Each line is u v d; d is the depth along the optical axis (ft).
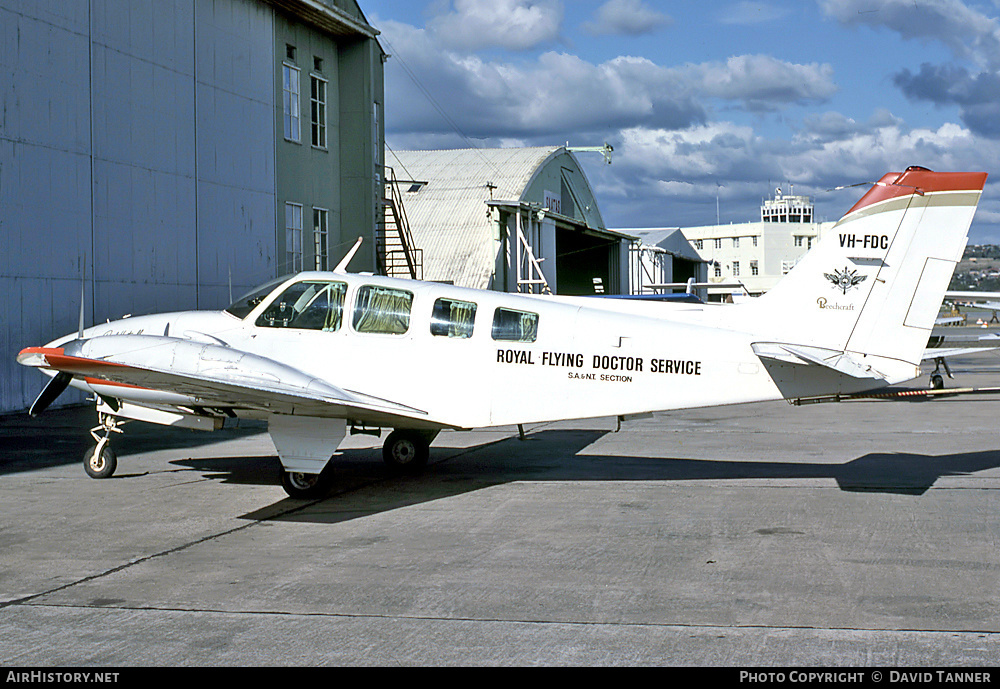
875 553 20.35
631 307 30.55
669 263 203.72
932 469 32.53
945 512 24.73
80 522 24.34
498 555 20.53
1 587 18.20
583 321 28.50
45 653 14.44
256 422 49.44
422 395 28.73
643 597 17.25
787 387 27.63
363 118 84.28
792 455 36.63
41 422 47.98
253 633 15.37
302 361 29.22
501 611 16.48
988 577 18.35
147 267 60.64
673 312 29.81
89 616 16.31
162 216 62.03
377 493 28.50
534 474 32.07
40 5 51.88
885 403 63.36
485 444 40.73
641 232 207.72
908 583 18.01
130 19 58.95
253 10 71.77
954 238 26.89
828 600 16.93
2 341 49.75
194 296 65.21
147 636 15.24
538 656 14.21
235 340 29.53
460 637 15.12
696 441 41.68
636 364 28.09
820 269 27.84
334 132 84.28
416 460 32.53
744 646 14.56
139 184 59.88
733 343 27.89
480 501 27.07
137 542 22.03
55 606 16.92
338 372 29.09
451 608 16.69
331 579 18.65
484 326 28.71
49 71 52.60
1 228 49.47
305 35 79.25
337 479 31.14
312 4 74.95
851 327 27.55
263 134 73.26
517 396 28.50
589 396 28.30
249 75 71.41
